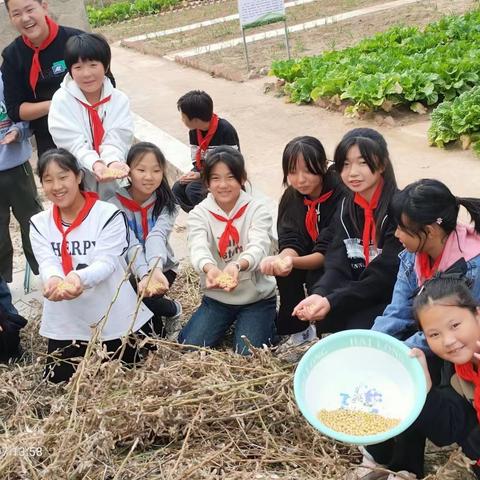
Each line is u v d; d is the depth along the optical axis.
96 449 2.97
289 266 3.82
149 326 4.17
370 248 3.60
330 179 3.92
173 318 4.52
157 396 3.32
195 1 23.05
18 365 3.94
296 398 2.70
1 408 3.68
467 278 2.80
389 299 3.56
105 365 3.41
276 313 4.34
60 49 4.83
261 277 4.15
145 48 15.30
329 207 3.95
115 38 18.34
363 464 3.04
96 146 4.45
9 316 4.18
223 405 3.24
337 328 3.73
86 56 4.21
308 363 2.86
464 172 6.38
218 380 3.36
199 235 4.10
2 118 5.02
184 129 9.12
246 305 4.13
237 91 10.50
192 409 3.25
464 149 6.85
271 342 4.14
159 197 4.30
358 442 2.55
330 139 7.82
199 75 12.16
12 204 5.24
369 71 9.04
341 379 2.89
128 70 13.59
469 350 2.58
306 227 4.05
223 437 3.20
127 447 3.20
